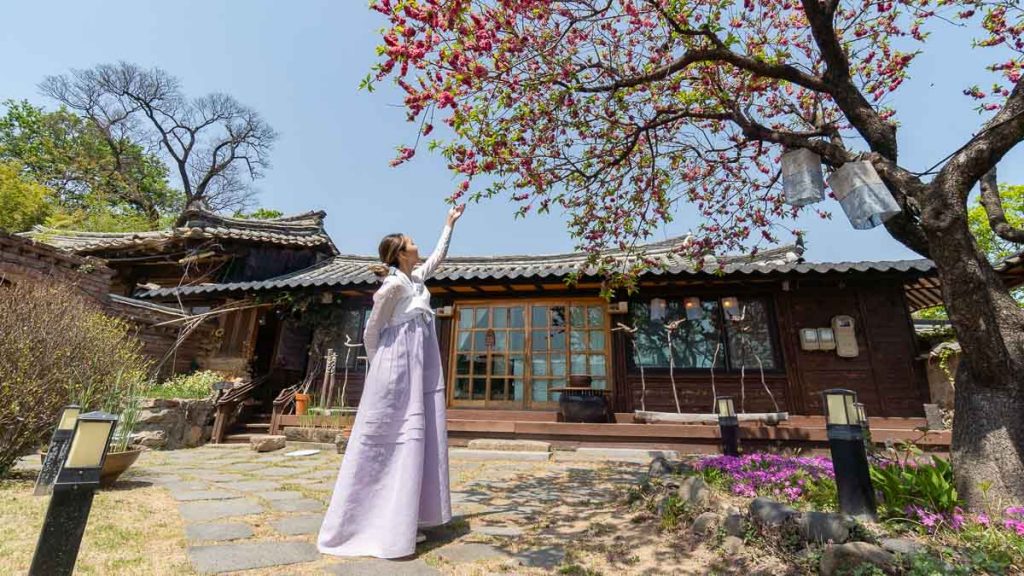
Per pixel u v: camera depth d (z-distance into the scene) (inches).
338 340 322.3
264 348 356.8
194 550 83.7
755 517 93.4
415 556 87.0
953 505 94.7
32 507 105.3
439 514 97.3
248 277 417.4
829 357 253.4
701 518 100.0
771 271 247.8
